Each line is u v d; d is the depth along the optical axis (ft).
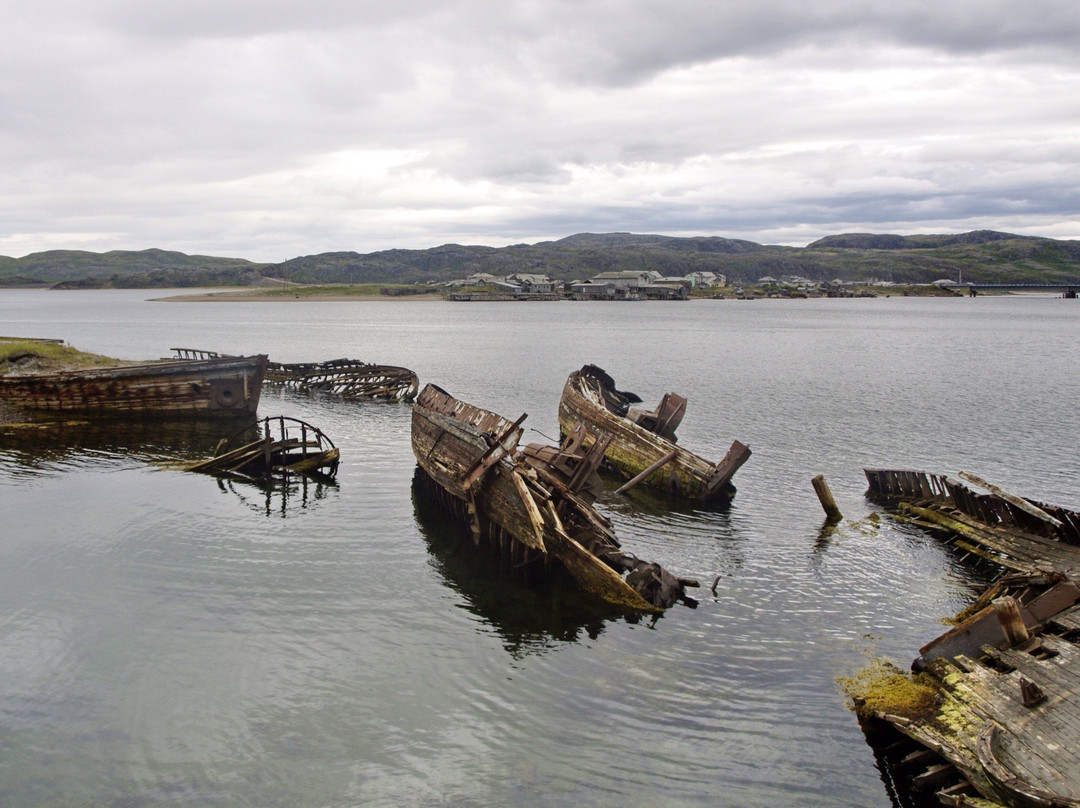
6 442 130.00
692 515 95.96
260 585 71.72
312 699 53.52
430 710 52.60
